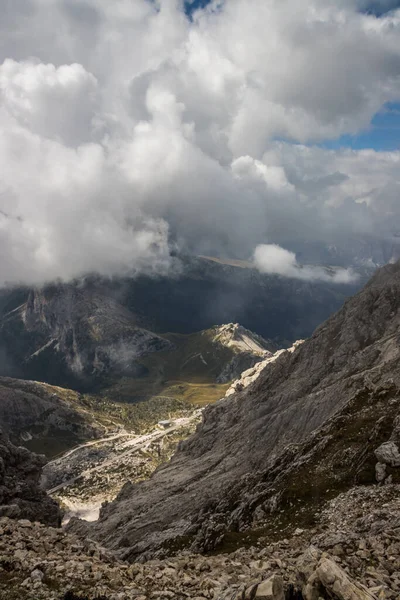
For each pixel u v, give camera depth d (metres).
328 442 89.62
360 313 177.25
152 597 28.17
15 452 88.62
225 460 164.62
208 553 70.31
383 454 70.94
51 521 81.06
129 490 187.50
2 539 36.72
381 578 28.23
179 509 137.25
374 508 57.78
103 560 36.34
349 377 133.00
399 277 176.75
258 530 71.56
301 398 155.38
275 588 22.89
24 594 27.97
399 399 94.62
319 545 41.69
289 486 80.50
